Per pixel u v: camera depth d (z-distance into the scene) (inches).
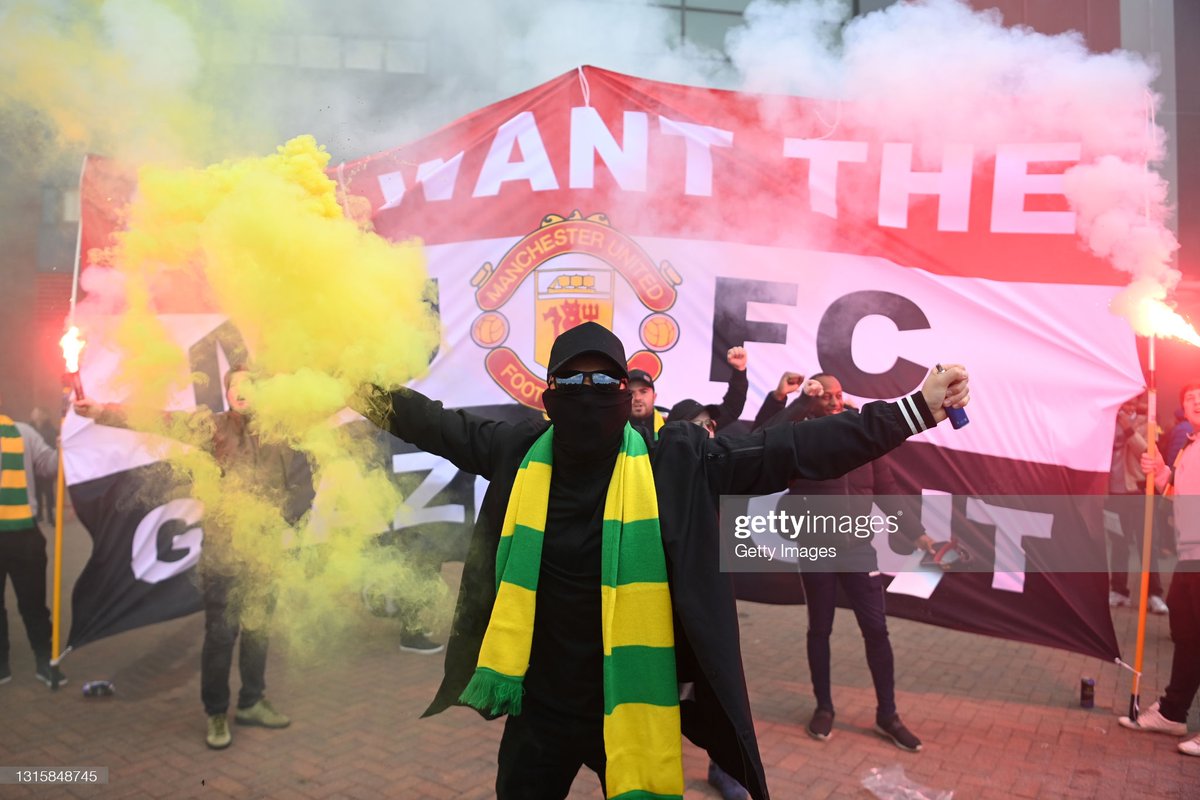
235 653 167.2
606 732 70.4
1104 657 143.3
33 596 158.2
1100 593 143.0
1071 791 120.2
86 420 152.6
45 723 139.3
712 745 75.1
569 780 78.8
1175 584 142.2
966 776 124.5
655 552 70.8
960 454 146.1
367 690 152.0
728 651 69.8
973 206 145.3
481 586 78.0
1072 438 142.5
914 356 147.7
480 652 73.4
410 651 169.2
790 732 140.0
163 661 169.6
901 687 162.2
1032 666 175.2
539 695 75.7
